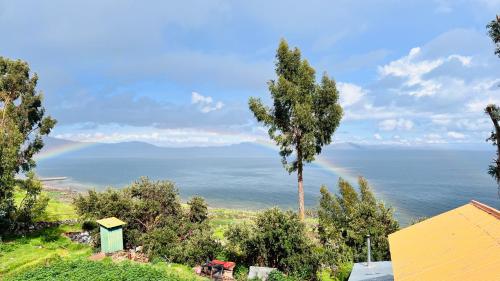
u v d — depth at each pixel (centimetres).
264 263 3319
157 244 3531
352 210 4116
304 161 3972
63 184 18612
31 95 4956
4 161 3884
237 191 15712
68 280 2533
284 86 3781
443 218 2089
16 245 3675
